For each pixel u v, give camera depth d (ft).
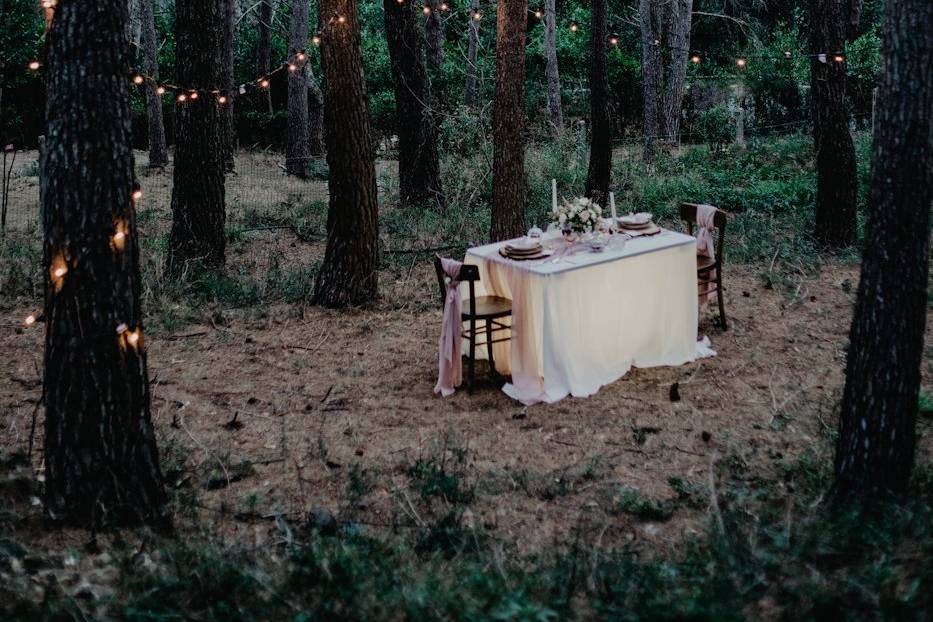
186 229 35.81
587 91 82.38
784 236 40.09
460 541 15.62
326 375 25.26
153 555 14.61
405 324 29.86
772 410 22.21
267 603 13.14
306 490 18.15
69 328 15.02
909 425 15.76
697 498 17.46
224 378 24.84
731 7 91.97
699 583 13.16
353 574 13.82
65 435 15.30
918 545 13.74
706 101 85.66
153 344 27.48
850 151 37.29
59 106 14.58
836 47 36.52
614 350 25.03
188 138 35.22
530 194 49.19
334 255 31.48
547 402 23.22
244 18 89.76
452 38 91.15
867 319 15.70
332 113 30.19
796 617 12.16
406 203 51.62
